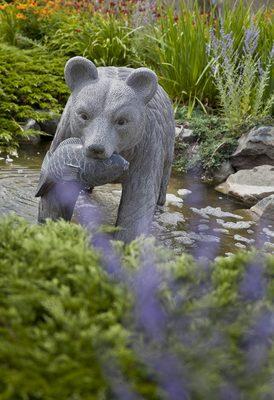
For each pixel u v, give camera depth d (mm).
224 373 1176
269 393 1154
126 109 2703
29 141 5680
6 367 1113
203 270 1502
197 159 5402
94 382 1094
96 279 1336
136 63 6965
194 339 1221
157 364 1146
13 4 8008
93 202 4137
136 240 1632
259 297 1441
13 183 4316
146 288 1365
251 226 4148
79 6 7988
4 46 7066
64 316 1207
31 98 6184
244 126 5539
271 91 5867
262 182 5012
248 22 6367
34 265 1407
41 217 3127
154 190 3139
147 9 7102
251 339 1298
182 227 3926
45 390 1074
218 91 6203
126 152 2975
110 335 1168
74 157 2748
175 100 6312
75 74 2814
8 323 1214
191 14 6672
